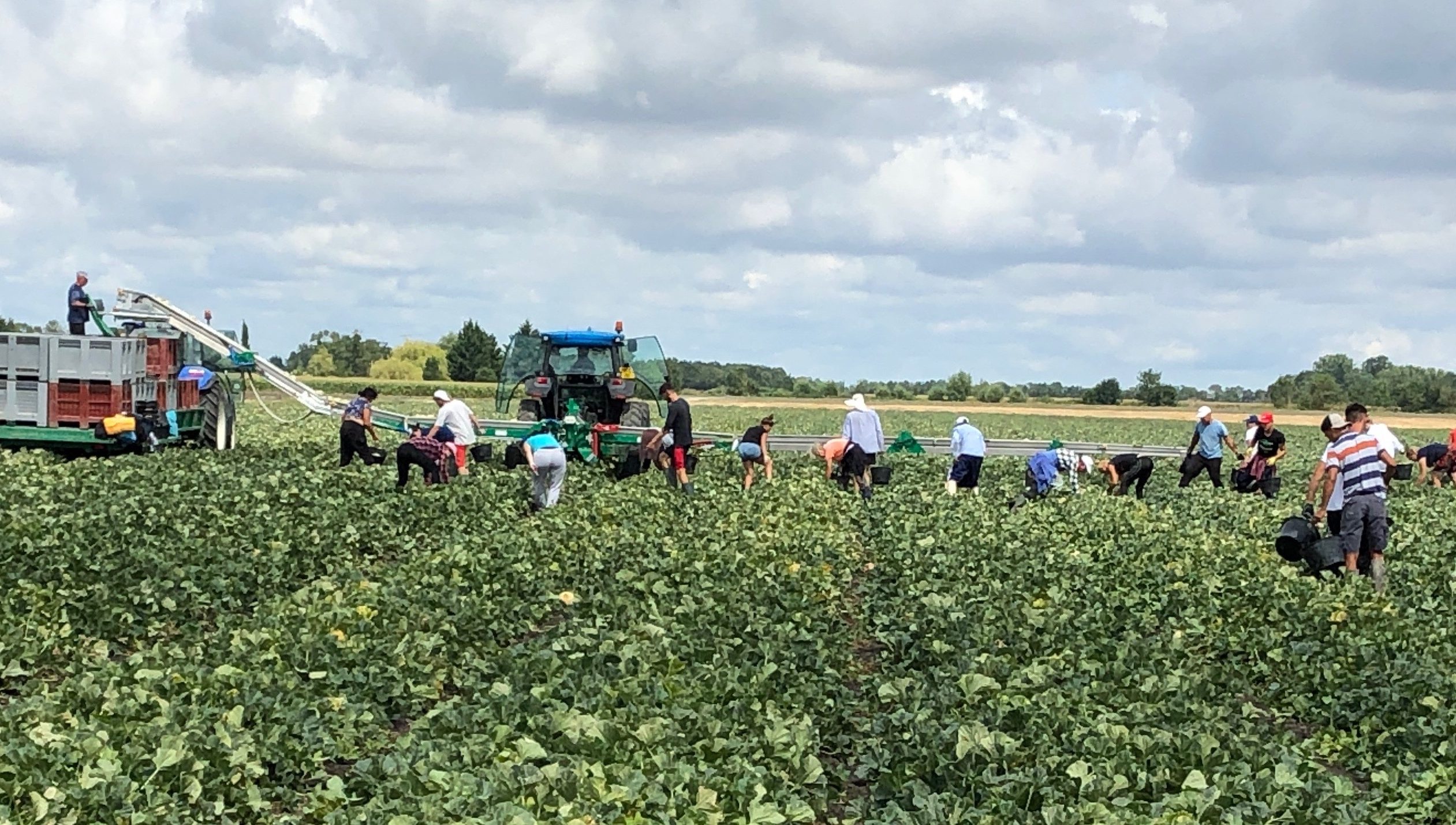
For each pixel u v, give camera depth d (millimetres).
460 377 101875
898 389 130375
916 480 30375
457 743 9688
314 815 8711
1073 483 28047
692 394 125188
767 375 129250
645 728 9633
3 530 17172
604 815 8156
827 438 36031
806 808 8516
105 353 26188
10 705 10188
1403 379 129875
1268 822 8656
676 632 13141
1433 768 10047
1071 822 8414
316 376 108750
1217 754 9672
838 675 12094
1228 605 15477
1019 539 20297
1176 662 12883
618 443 28562
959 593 15562
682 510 22406
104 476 22703
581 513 21094
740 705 10602
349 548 18000
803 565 17312
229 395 31859
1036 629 13789
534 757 9156
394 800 8445
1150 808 8805
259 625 13031
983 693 11102
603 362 30047
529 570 16000
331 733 10172
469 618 13516
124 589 13992
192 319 30438
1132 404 123875
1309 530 17750
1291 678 12633
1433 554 19984
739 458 32438
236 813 8688
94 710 10188
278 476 23750
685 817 8195
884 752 9883
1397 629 14117
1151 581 16938
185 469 24703
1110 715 10688
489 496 23031
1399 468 30469
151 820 8125
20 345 26062
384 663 11695
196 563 15664
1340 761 10867
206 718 9906
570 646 12227
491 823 7836
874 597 16094
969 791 9133
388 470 26297
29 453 25562
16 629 12305
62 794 8219
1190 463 29719
